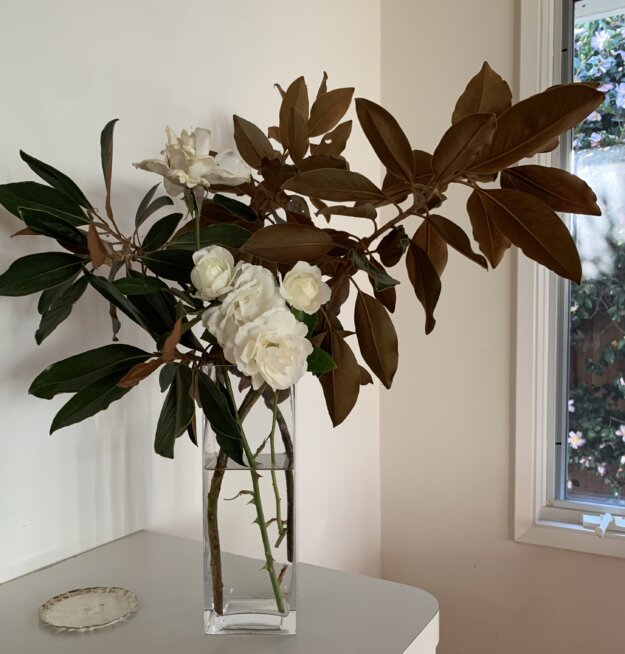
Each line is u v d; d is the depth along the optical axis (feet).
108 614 2.42
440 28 5.31
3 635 2.29
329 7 4.79
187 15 3.48
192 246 2.41
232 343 1.99
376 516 5.68
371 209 2.31
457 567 5.42
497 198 2.22
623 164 5.00
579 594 4.98
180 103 3.45
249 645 2.27
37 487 2.78
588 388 5.19
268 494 2.36
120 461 3.16
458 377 5.35
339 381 2.62
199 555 2.98
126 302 2.08
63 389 2.14
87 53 2.93
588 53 5.08
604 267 5.09
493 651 5.31
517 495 5.12
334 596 2.68
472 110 2.44
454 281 5.33
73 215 2.34
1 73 2.58
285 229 2.25
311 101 4.57
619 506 5.10
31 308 2.74
